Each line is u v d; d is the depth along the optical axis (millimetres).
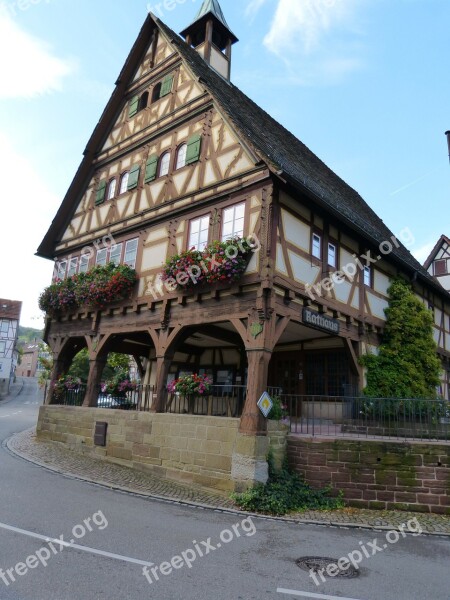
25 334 117500
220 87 14969
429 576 5445
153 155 14438
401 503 8914
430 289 18203
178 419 10656
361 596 4777
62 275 17125
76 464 11750
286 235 10594
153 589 4621
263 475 9008
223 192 11367
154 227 13398
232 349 16516
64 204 17438
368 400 10750
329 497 9180
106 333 14109
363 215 18719
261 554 5965
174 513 7820
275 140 14898
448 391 19500
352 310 12820
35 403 41219
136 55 16344
